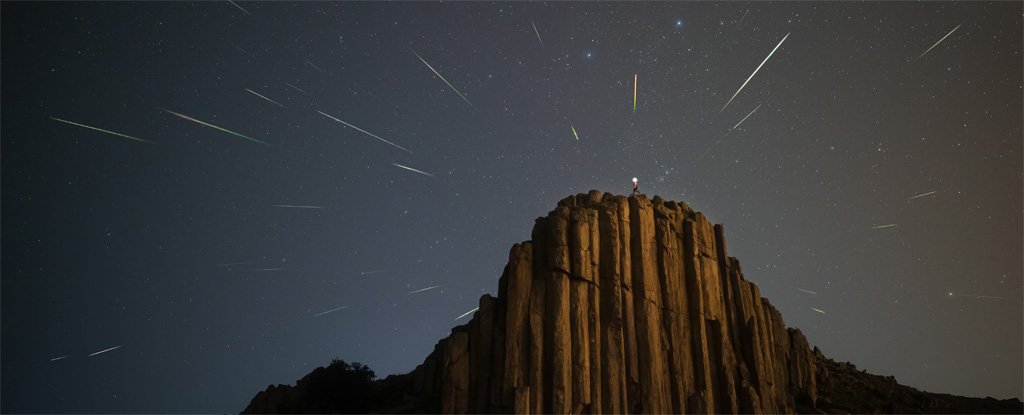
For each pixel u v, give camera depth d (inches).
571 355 1978.3
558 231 2128.4
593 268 2100.1
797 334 2407.7
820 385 2418.8
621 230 2182.6
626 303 2075.5
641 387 1987.0
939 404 2389.3
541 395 1920.5
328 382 2213.3
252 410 2142.0
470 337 2068.2
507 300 2063.2
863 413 2240.4
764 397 2113.7
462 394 1974.7
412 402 2111.2
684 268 2231.8
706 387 2063.2
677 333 2103.8
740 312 2244.1
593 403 1929.1
